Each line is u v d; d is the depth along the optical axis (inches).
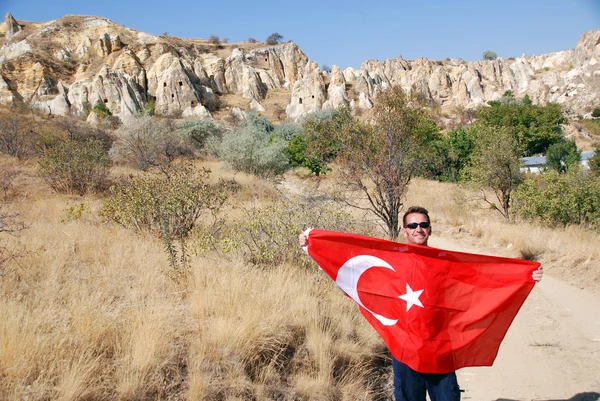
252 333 187.0
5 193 514.3
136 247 307.0
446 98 4965.6
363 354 207.2
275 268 282.0
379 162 452.8
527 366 212.4
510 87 5413.4
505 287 135.7
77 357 156.2
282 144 1098.7
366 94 3796.8
